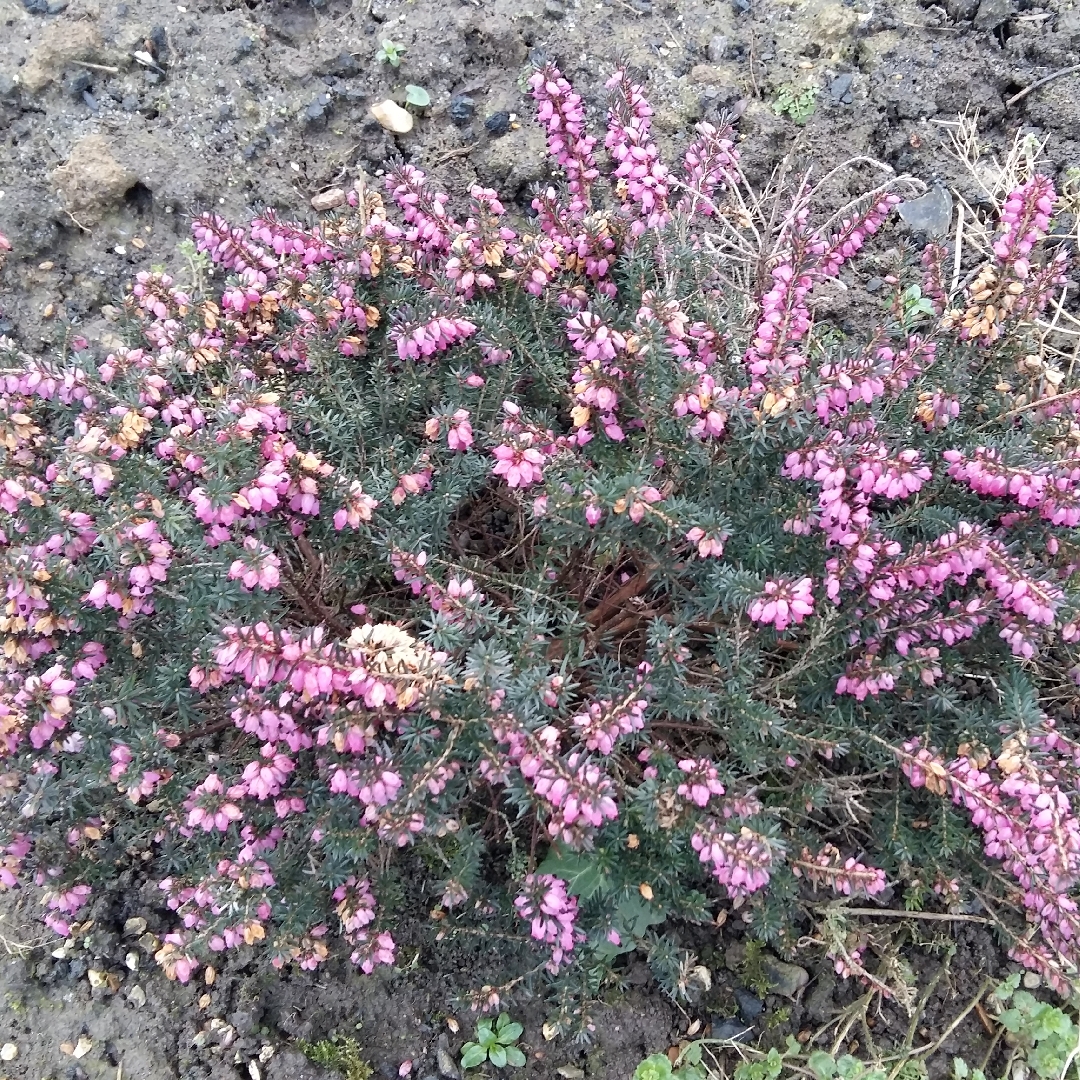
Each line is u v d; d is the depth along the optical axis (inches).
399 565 15.3
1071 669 17.5
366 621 17.6
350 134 23.7
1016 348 17.3
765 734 15.2
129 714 15.1
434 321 16.1
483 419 17.8
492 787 17.1
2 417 15.2
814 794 15.8
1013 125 23.9
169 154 22.7
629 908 16.0
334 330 17.5
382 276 17.7
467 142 23.7
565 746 15.8
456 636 14.2
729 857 13.6
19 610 14.5
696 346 16.5
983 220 23.1
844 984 17.8
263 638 13.0
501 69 24.0
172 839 17.3
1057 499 14.8
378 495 16.4
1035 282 17.0
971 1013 17.7
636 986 17.8
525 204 23.5
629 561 18.5
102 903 18.1
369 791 13.3
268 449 14.7
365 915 15.3
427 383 17.8
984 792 14.3
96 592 14.1
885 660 15.6
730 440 16.0
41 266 22.3
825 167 23.5
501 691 13.7
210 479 14.2
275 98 23.5
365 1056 17.4
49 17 23.3
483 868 17.7
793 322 15.6
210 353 16.5
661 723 16.5
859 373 14.6
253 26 23.9
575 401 15.9
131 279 22.4
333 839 14.7
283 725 14.0
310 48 23.9
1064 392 17.8
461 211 23.1
